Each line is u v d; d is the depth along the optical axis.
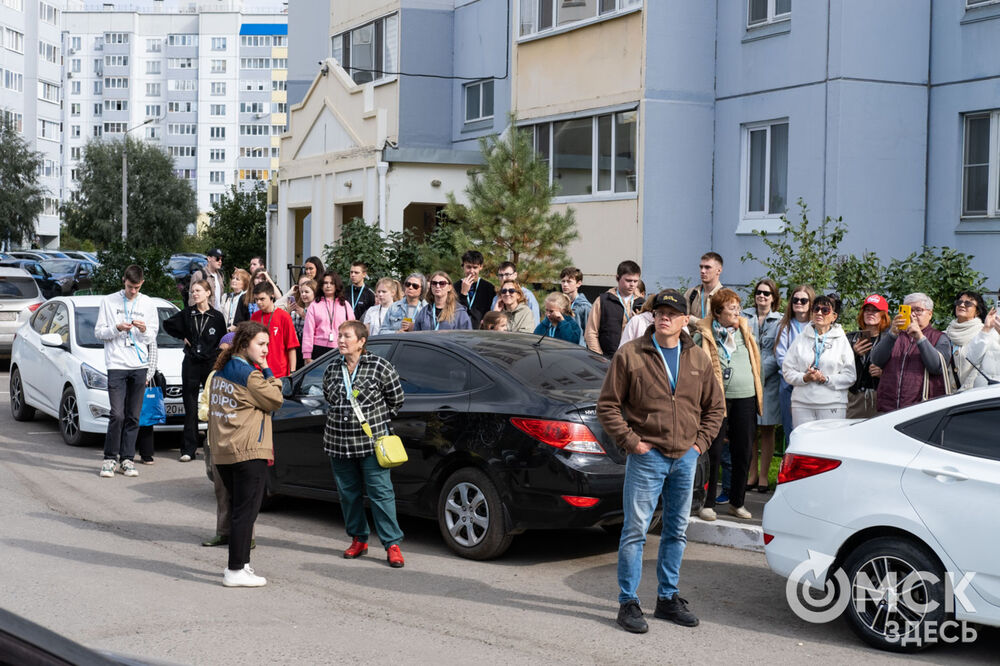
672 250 18.84
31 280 21.23
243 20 157.00
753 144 18.50
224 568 7.83
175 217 75.31
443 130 26.72
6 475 11.11
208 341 12.10
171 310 14.92
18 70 86.94
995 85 16.25
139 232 73.62
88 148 75.69
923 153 17.20
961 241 16.73
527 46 21.30
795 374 9.23
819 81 16.98
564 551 8.50
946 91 16.94
